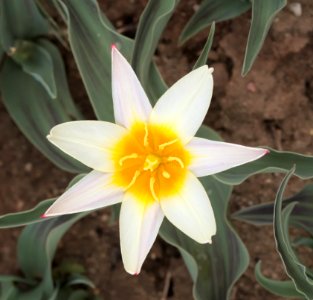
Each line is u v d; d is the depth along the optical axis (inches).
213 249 12.0
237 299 14.6
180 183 9.6
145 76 11.5
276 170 10.1
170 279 14.7
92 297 14.8
